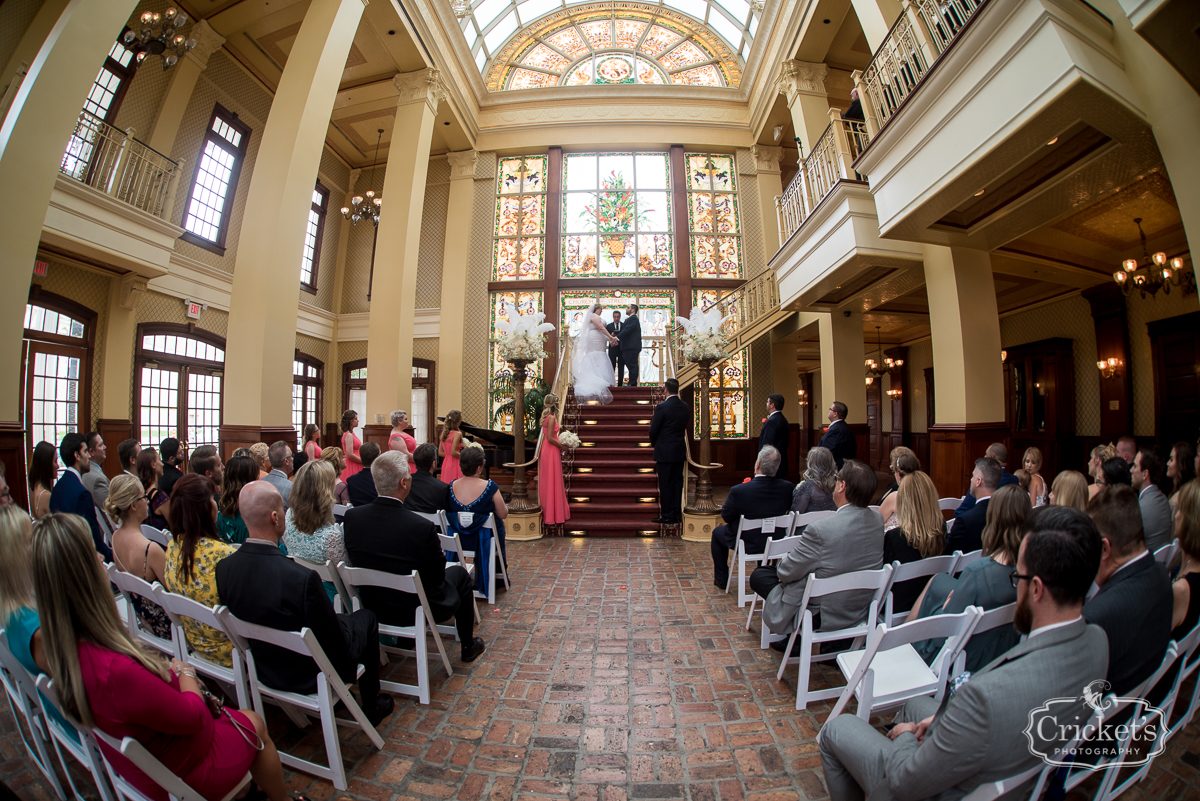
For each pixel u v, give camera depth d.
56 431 7.41
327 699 2.09
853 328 9.30
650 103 12.92
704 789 2.14
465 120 12.44
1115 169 4.33
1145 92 3.66
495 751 2.38
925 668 2.19
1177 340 7.57
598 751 2.38
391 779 2.20
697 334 6.66
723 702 2.78
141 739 1.49
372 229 14.13
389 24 9.33
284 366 6.50
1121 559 1.88
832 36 9.81
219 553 2.36
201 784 1.58
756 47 11.69
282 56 10.48
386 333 9.38
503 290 12.76
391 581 2.67
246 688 2.24
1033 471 4.32
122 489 2.67
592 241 12.80
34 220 4.59
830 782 1.75
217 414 10.13
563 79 13.62
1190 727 2.50
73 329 7.68
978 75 4.06
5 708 2.77
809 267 7.54
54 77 4.71
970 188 4.52
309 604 2.09
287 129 6.70
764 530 3.89
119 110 8.23
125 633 1.51
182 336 9.38
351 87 10.98
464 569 3.26
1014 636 2.11
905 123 4.86
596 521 6.69
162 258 8.00
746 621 3.81
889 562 3.00
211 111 9.99
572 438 6.56
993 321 5.91
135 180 8.27
